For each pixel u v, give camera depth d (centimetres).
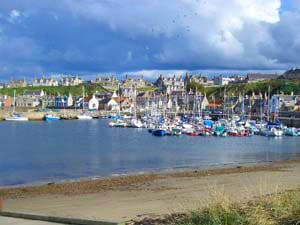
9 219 1536
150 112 19612
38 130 13200
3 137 10275
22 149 7375
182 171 4369
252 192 2244
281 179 3509
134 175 4059
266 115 17450
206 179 3653
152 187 3216
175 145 8462
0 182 3794
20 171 4594
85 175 4234
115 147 7900
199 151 7225
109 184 3428
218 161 5688
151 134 11519
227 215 1237
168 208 2078
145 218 1583
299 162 5459
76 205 2414
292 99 19562
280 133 11288
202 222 1259
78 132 12381
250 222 1191
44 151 7050
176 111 18788
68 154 6569
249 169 4516
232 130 11331
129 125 14475
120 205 2339
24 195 2939
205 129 11381
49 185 3431
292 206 1241
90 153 6744
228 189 2842
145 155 6481
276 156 6481
